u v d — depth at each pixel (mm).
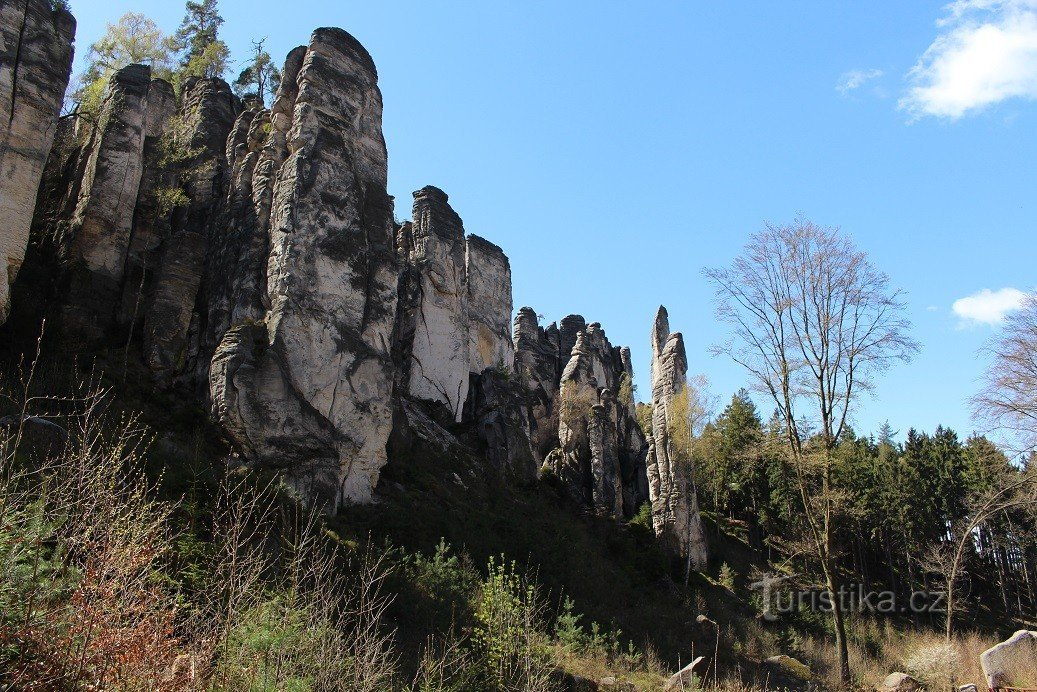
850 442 43750
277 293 23891
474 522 28062
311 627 9750
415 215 47219
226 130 34969
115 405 20703
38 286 25031
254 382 21859
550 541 30188
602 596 28062
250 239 25859
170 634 8508
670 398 44750
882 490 49531
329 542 18484
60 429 14438
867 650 31594
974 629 41312
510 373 47625
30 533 7387
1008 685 19375
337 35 28906
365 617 14445
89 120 29828
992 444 26781
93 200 26594
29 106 22484
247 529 14102
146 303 26875
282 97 28281
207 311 25969
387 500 25672
